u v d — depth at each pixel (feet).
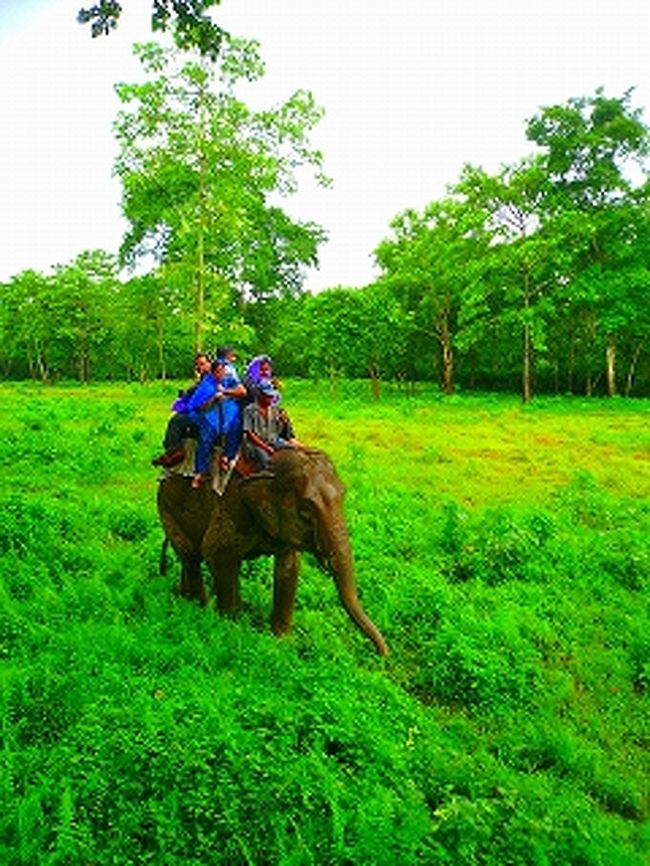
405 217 142.82
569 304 128.57
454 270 126.00
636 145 128.47
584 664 23.09
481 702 20.48
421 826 14.49
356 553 30.73
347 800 15.23
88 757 15.75
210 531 23.49
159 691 18.63
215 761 15.70
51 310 164.86
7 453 47.55
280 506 21.35
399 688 20.62
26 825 14.25
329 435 63.98
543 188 119.65
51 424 61.16
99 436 55.47
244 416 23.20
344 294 118.62
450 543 32.91
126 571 27.86
